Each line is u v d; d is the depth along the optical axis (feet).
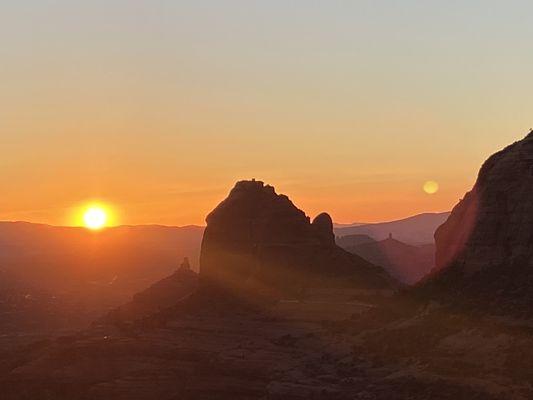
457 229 396.16
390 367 303.27
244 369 349.82
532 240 338.95
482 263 354.74
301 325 406.21
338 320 397.19
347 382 299.38
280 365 341.62
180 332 425.28
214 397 342.23
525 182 350.64
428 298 361.71
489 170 385.50
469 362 280.31
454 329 312.50
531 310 305.32
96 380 385.29
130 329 451.12
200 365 373.61
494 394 248.73
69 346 419.74
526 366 261.44
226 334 410.11
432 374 276.62
